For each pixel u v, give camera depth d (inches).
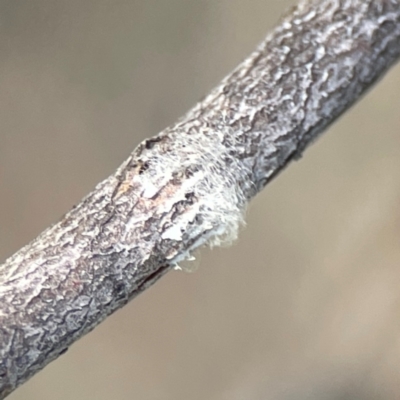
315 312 7.0
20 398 7.0
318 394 6.7
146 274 4.1
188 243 4.1
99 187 4.2
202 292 7.2
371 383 6.6
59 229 4.1
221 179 4.2
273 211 7.2
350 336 6.8
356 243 7.0
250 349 7.1
